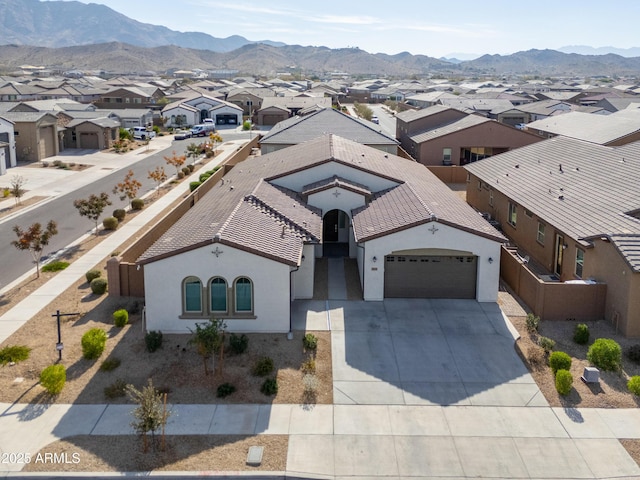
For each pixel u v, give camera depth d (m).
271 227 24.75
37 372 19.34
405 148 66.50
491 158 42.12
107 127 72.12
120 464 14.94
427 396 18.20
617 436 16.31
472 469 14.94
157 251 22.34
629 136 49.12
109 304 24.91
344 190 30.19
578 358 20.48
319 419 16.98
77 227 37.38
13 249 32.81
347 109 116.38
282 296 21.97
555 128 63.19
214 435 16.20
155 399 15.72
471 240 24.62
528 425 16.78
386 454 15.47
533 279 23.92
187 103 104.50
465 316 23.77
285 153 41.06
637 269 20.59
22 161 60.81
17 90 112.06
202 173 56.50
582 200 27.97
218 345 19.06
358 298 25.56
